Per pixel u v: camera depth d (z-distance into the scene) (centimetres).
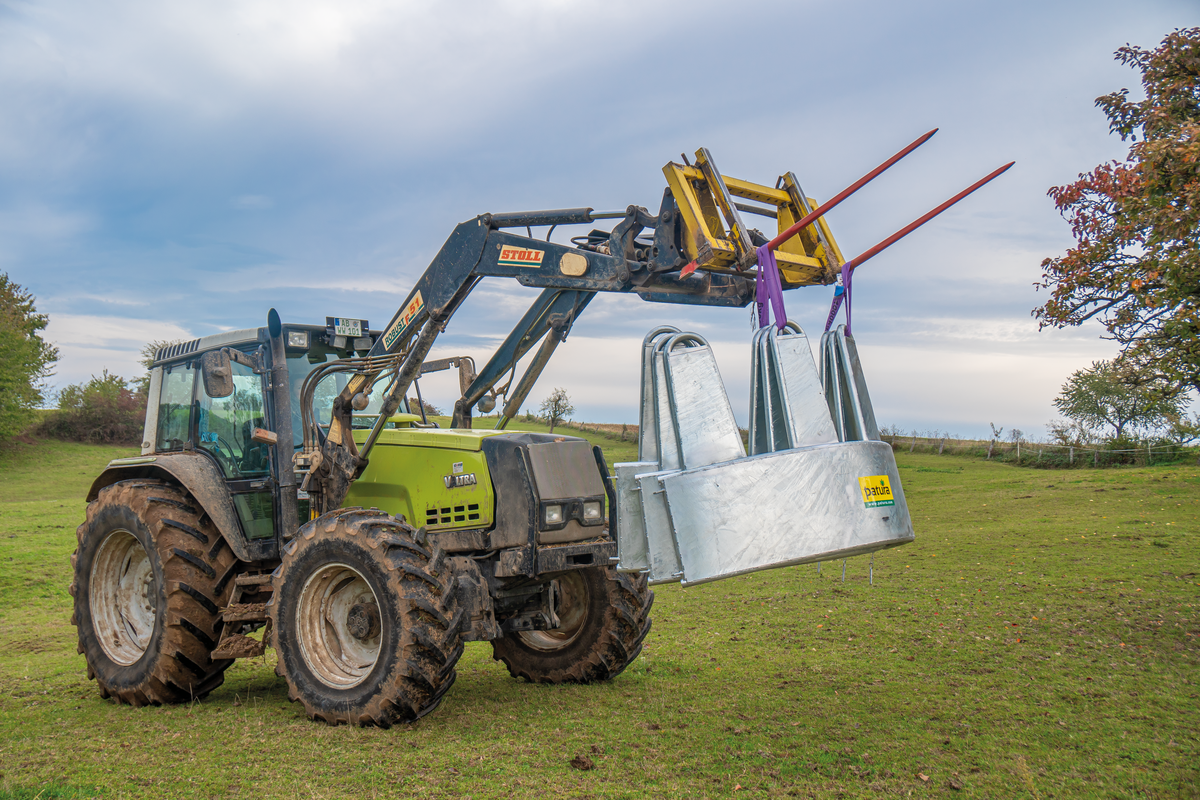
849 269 409
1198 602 738
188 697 528
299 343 581
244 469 561
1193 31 636
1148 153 559
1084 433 2922
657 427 384
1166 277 571
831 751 389
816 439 373
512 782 349
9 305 4275
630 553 379
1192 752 385
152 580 568
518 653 583
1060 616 708
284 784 349
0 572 1096
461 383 632
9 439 3919
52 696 555
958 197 384
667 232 459
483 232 521
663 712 467
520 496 484
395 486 530
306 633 475
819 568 1052
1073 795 334
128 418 4381
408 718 438
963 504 1602
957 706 468
